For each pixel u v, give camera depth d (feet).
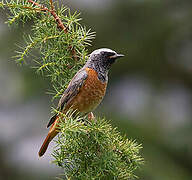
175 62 51.88
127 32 50.72
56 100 44.88
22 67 44.88
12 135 47.11
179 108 49.98
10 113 47.50
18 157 46.03
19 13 21.13
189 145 44.75
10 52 44.42
